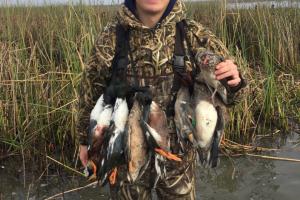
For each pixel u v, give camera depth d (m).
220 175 2.35
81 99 1.37
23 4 3.25
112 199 1.40
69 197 2.19
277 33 4.21
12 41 3.24
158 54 1.26
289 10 4.96
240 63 3.09
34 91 2.81
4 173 2.48
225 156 2.58
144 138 1.18
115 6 3.23
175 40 1.27
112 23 1.32
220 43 1.30
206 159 1.22
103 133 1.20
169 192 1.36
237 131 2.82
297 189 2.13
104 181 1.21
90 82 1.34
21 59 2.95
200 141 1.20
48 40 3.47
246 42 4.25
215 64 1.14
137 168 1.19
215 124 1.19
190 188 1.37
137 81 1.28
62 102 2.79
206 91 1.20
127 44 1.28
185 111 1.22
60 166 2.51
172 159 1.24
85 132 1.39
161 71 1.27
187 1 3.81
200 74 1.20
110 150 1.16
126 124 1.17
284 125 2.98
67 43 2.92
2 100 2.80
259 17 3.91
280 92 3.36
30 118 2.72
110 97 1.23
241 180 2.28
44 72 3.09
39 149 2.61
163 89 1.28
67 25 2.96
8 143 2.59
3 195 2.25
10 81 2.81
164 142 1.18
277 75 3.87
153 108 1.18
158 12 1.25
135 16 1.26
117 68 1.28
